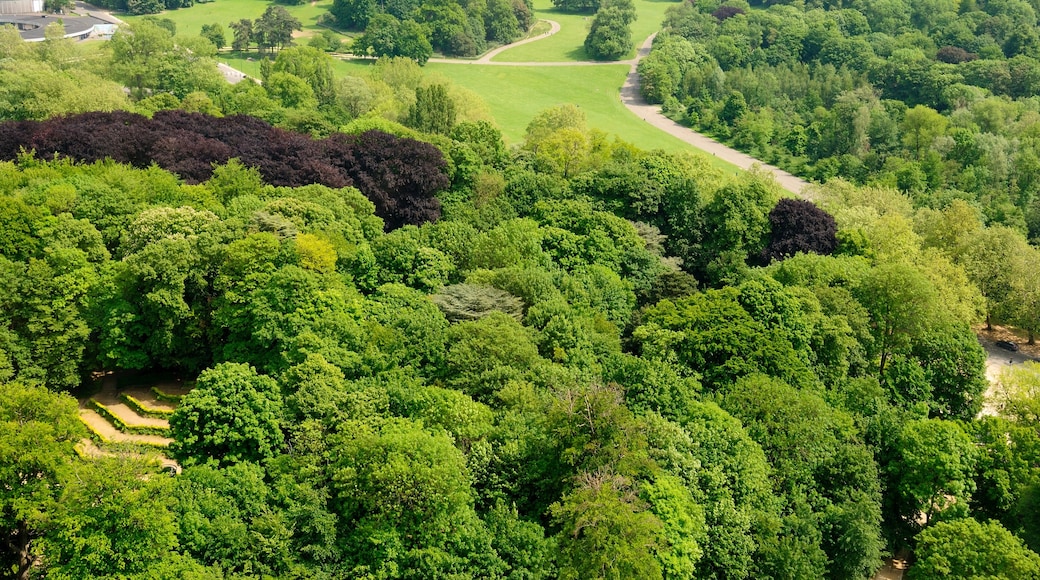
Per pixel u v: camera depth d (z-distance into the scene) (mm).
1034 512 95312
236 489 75375
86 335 102562
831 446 100062
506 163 184625
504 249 129875
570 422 83062
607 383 98938
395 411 90812
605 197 163125
